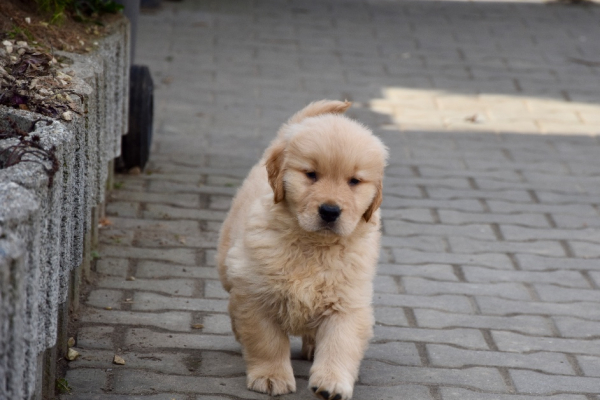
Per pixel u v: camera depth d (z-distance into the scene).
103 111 5.78
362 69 12.38
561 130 10.27
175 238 6.71
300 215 4.05
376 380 4.76
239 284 4.36
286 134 4.30
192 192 7.77
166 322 5.30
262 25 14.55
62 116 4.39
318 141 4.08
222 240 4.93
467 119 10.46
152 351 4.91
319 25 14.77
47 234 3.59
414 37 14.31
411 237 7.06
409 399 4.57
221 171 8.37
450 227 7.33
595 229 7.47
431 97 11.27
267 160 4.26
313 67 12.32
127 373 4.61
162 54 12.41
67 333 4.89
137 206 7.30
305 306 4.27
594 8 17.17
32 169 3.40
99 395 4.35
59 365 4.62
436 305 5.84
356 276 4.26
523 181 8.59
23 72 4.99
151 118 8.17
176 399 4.37
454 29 15.00
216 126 9.71
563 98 11.49
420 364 5.00
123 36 6.88
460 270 6.47
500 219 7.58
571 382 4.87
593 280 6.42
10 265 2.73
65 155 4.03
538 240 7.16
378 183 4.24
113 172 7.64
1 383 2.78
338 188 4.05
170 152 8.79
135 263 6.16
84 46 6.11
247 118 10.06
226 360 4.87
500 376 4.90
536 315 5.78
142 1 14.97
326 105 4.89
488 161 9.12
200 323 5.34
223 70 11.90
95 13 7.01
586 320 5.75
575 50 13.99
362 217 4.25
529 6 17.12
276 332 4.50
